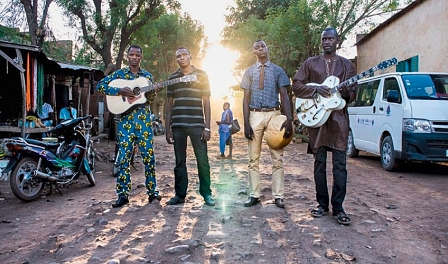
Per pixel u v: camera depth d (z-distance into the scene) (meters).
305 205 4.75
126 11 17.66
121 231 3.79
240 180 6.71
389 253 3.23
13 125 9.70
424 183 6.37
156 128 24.19
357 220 4.08
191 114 4.72
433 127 6.89
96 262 3.03
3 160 7.61
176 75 4.85
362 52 16.16
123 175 4.82
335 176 4.00
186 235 3.63
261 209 4.46
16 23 14.76
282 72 4.54
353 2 16.52
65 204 5.16
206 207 4.64
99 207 4.77
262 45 4.51
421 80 7.66
